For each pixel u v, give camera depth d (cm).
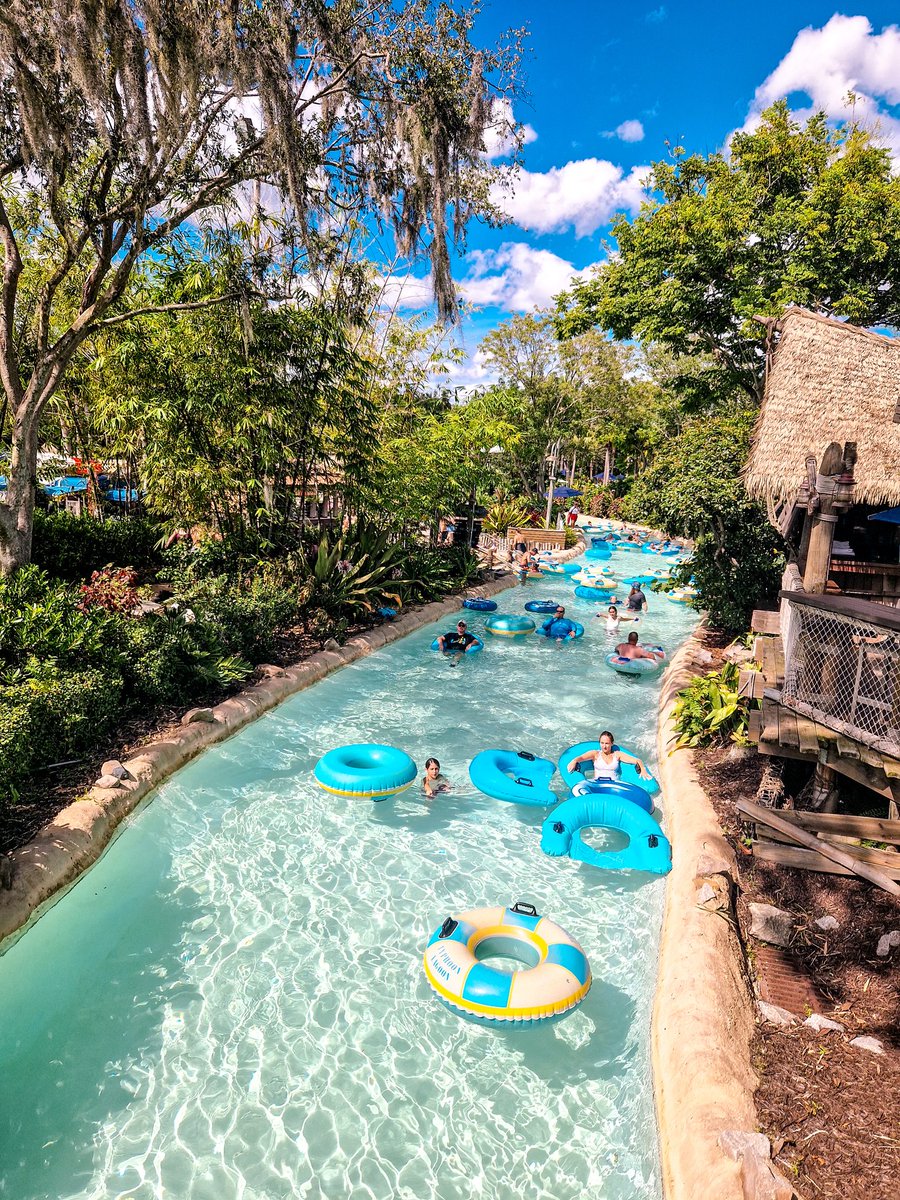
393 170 1134
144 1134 425
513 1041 503
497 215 1219
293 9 951
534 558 2616
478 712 1163
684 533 1503
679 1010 480
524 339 3725
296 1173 405
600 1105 454
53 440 1836
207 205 1101
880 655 620
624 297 1947
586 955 584
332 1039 500
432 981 530
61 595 955
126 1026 504
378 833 772
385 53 995
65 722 772
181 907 635
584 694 1279
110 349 1317
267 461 1316
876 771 561
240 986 545
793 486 829
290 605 1319
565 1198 393
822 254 1658
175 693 991
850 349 882
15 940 558
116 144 915
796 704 602
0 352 1044
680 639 1719
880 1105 409
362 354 1967
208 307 1267
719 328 1852
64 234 1008
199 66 872
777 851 545
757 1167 347
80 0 778
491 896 669
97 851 672
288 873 693
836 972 532
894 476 792
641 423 4194
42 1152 410
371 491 1680
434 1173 407
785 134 1831
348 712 1130
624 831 766
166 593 1354
